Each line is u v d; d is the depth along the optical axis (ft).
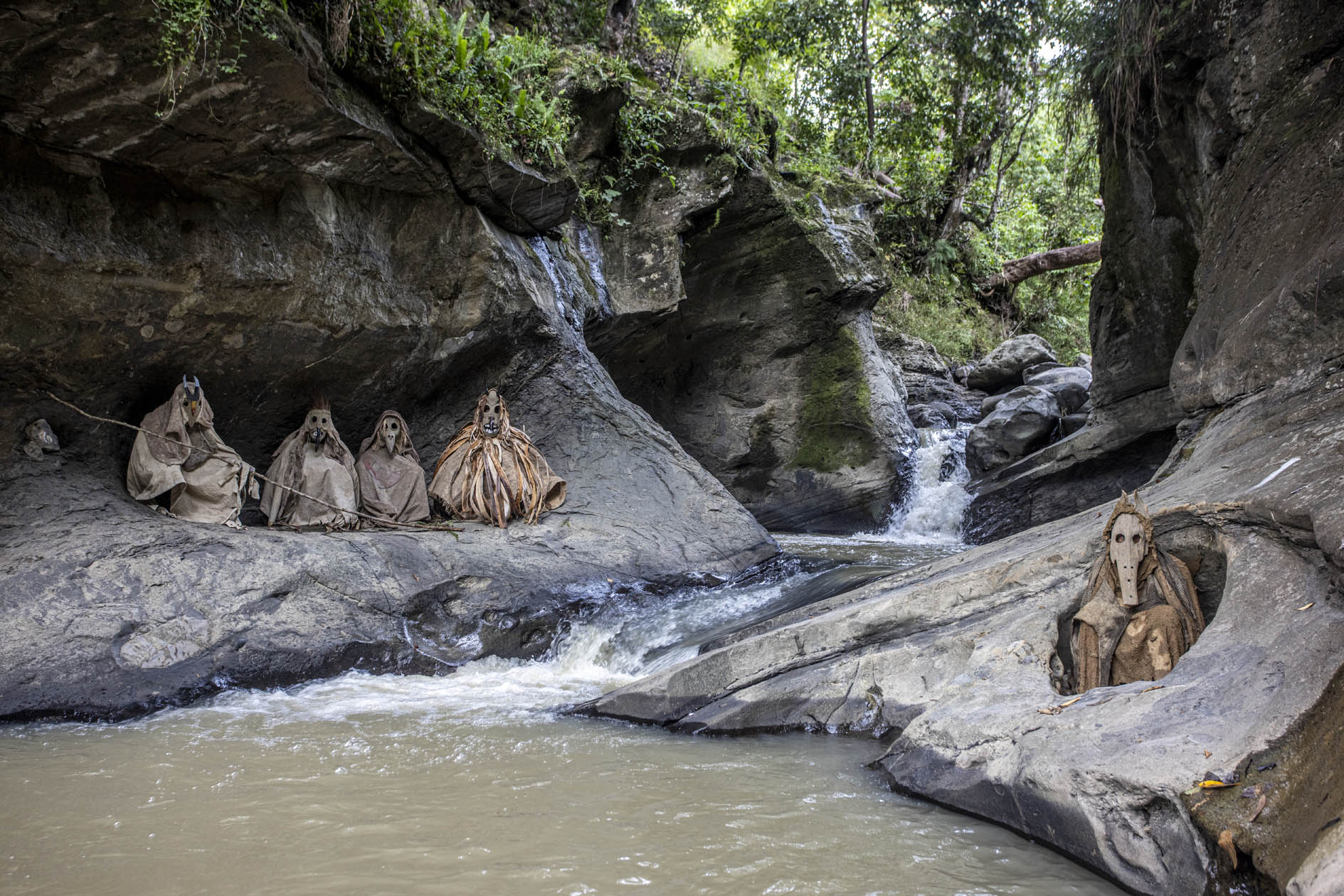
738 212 49.49
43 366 25.72
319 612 24.91
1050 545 19.93
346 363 32.68
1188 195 36.58
